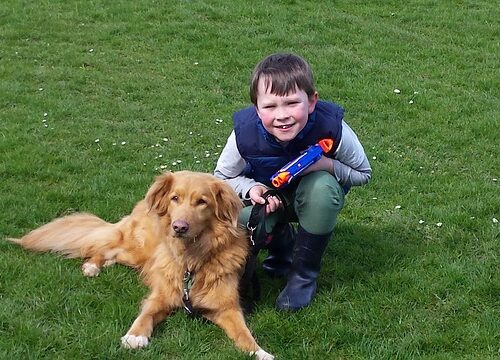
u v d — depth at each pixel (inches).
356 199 281.9
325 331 185.2
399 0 647.1
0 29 539.5
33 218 250.1
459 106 401.1
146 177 293.6
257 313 193.6
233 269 188.1
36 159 307.1
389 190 290.0
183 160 321.4
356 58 495.2
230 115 387.2
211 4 615.2
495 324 189.9
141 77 451.5
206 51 505.4
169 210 187.9
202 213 183.5
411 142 354.0
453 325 190.7
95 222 230.5
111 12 591.5
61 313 189.2
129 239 218.8
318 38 535.8
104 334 177.3
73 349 170.9
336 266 222.7
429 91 427.8
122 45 518.3
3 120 360.5
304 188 191.9
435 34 565.0
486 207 268.8
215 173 206.5
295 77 179.2
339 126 191.5
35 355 167.6
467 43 540.7
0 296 196.2
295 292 197.0
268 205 191.8
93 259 219.3
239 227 192.1
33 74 443.5
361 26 571.5
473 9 632.4
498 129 364.5
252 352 170.1
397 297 203.8
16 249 224.5
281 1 627.2
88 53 497.4
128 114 383.9
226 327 181.6
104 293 203.0
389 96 416.5
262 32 551.5
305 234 194.7
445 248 238.1
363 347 178.4
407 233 252.7
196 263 186.4
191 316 190.1
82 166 304.0
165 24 561.6
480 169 318.7
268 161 195.3
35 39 525.7
